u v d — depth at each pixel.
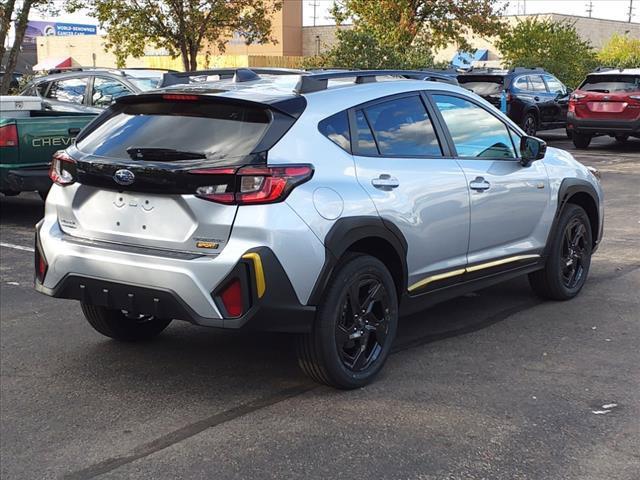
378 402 4.43
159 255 4.18
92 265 4.37
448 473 3.63
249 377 4.84
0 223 10.05
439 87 5.43
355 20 26.14
